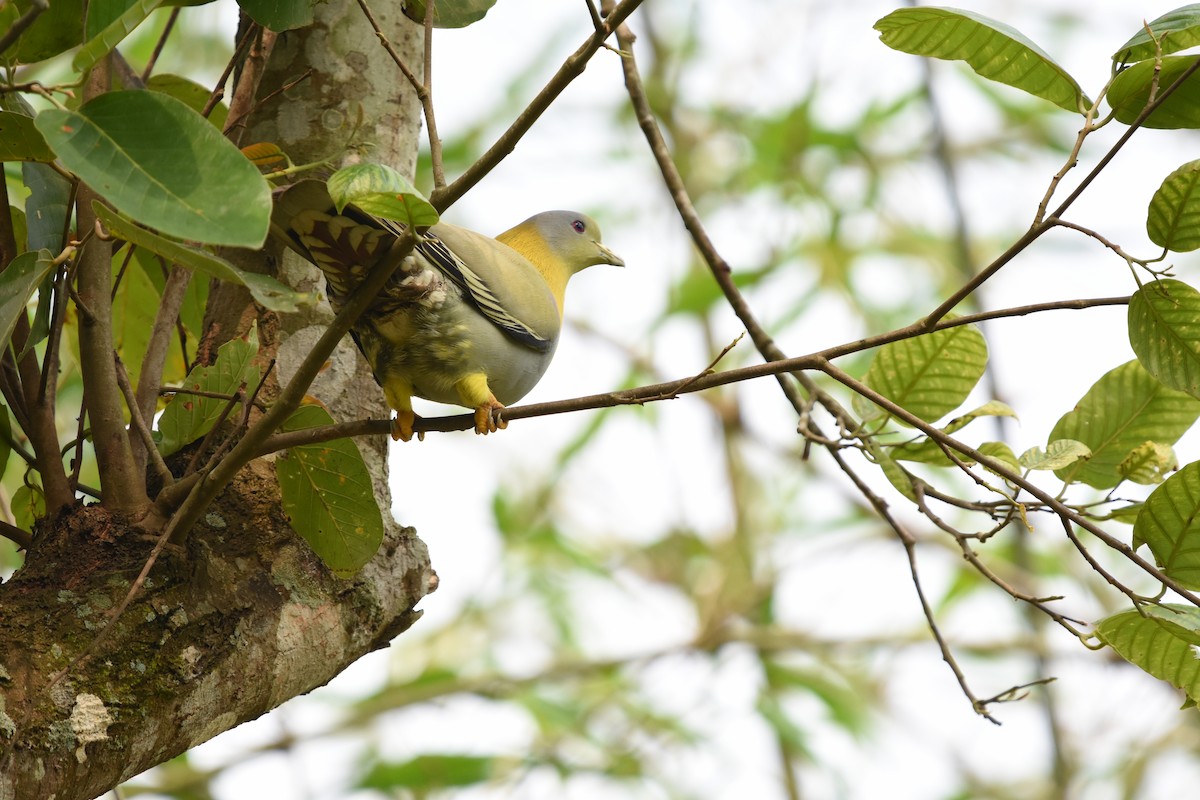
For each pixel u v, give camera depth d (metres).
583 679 15.07
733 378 5.93
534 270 7.96
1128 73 6.10
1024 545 14.84
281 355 7.20
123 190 4.64
